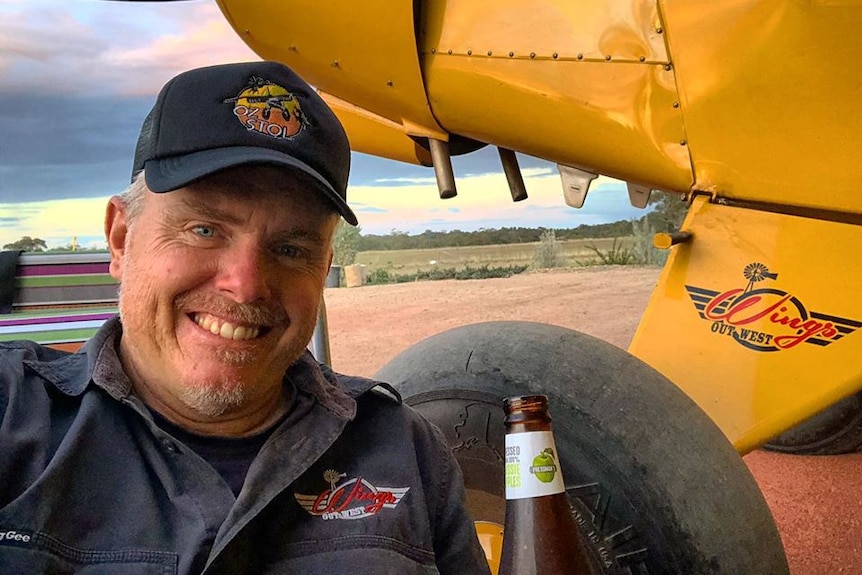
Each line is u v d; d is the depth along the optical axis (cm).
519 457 44
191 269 57
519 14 114
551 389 87
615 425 83
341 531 60
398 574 58
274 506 59
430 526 66
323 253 62
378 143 149
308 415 63
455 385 93
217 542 54
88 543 52
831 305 94
